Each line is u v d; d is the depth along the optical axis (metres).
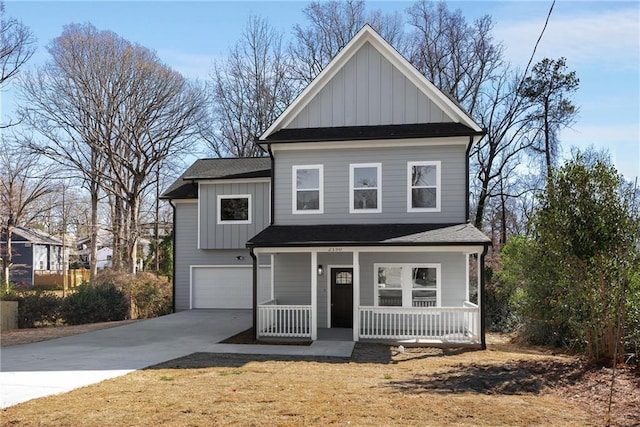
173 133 37.59
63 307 21.11
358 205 16.39
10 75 29.88
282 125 17.17
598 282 10.46
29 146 33.75
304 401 7.78
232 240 22.67
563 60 29.91
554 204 10.59
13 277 45.59
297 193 16.69
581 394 8.66
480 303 14.23
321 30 36.97
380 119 16.73
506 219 36.34
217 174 22.84
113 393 8.36
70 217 50.94
